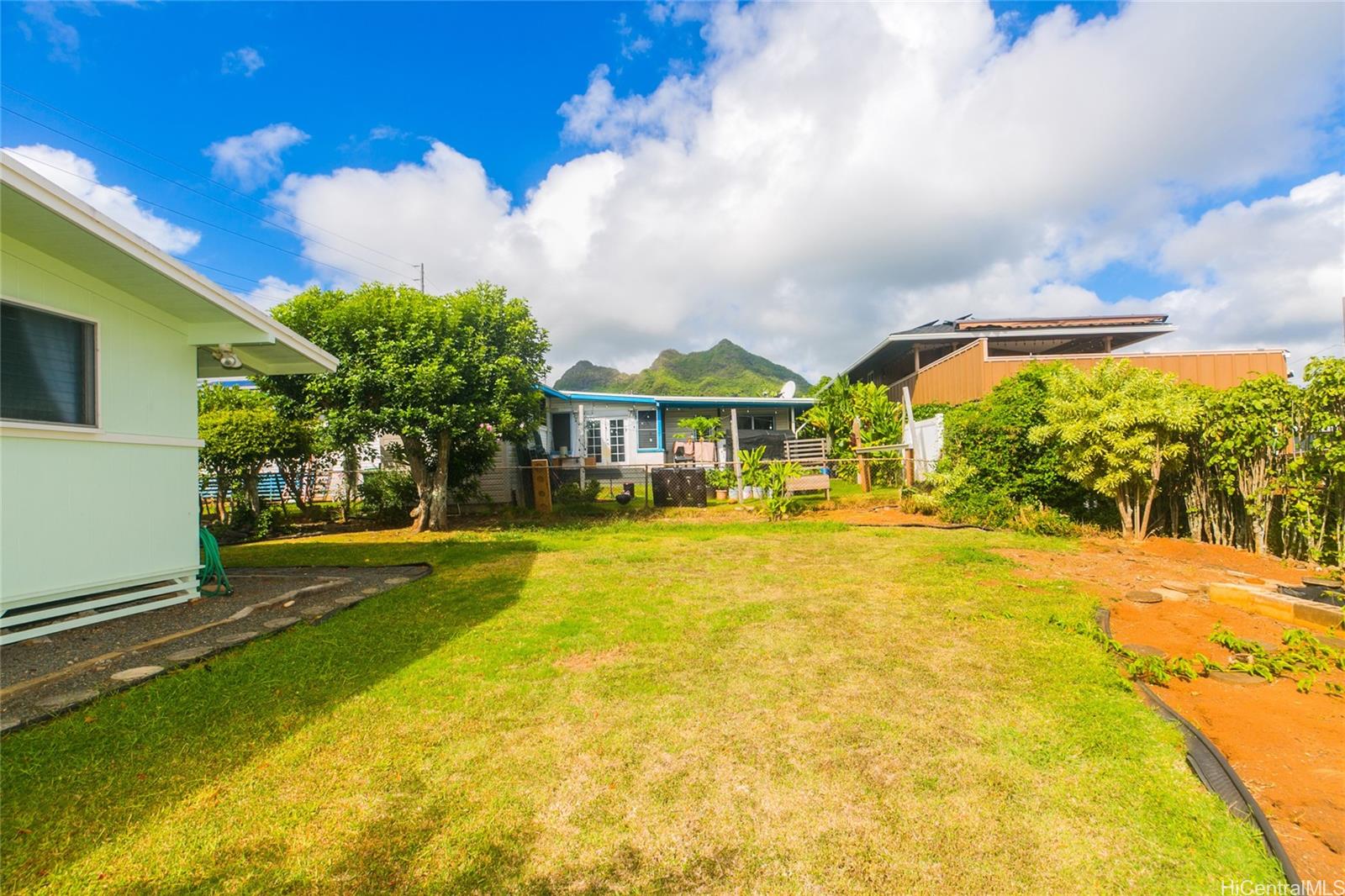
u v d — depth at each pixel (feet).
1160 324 60.59
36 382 13.92
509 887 6.01
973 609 14.92
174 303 16.58
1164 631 13.25
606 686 10.73
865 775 7.84
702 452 60.34
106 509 15.23
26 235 13.20
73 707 9.89
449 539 30.25
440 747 8.66
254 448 32.58
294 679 11.10
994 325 63.41
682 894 5.91
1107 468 23.72
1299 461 17.94
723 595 16.99
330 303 31.45
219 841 6.68
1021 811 7.03
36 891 5.94
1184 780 7.54
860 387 59.98
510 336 35.42
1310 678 10.02
